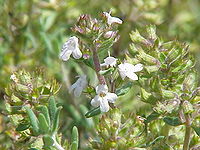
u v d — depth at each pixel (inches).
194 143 6.0
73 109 7.9
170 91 5.6
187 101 5.5
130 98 7.6
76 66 8.5
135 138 5.6
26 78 5.9
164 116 5.7
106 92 5.7
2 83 8.7
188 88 5.6
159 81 5.7
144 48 6.1
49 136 5.5
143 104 7.3
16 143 6.3
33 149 5.8
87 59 5.8
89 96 6.0
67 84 8.6
